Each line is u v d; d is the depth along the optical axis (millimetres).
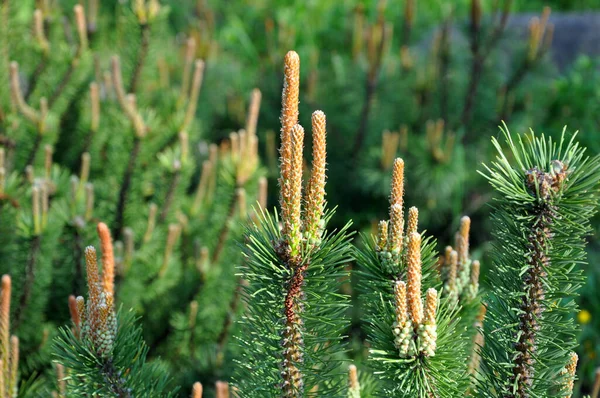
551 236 793
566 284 814
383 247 833
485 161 1961
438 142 1831
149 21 1524
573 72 2502
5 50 1515
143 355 854
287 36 2500
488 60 2029
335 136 1983
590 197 783
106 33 1928
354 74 2043
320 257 790
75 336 850
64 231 1242
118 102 1505
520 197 780
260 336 824
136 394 837
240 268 806
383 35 1899
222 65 2334
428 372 783
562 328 819
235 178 1346
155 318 1349
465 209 1935
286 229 782
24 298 1167
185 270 1440
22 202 1230
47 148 1311
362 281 844
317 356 830
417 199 1912
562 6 3705
